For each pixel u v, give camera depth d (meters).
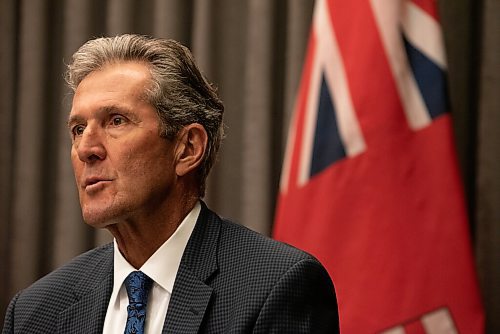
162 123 1.79
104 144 1.76
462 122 3.81
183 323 1.74
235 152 4.06
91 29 4.25
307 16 3.94
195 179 1.91
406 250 3.10
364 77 3.21
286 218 3.27
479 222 3.67
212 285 1.79
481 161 3.67
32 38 4.21
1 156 4.26
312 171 3.25
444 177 3.13
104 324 1.87
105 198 1.74
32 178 4.20
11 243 4.23
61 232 4.18
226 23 4.09
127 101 1.76
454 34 3.83
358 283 3.11
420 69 3.23
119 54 1.82
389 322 3.07
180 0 4.14
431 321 3.06
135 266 1.88
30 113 4.20
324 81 3.28
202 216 1.92
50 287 2.01
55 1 4.32
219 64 4.09
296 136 3.33
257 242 1.87
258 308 1.71
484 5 3.71
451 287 3.08
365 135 3.18
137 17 4.23
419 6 3.28
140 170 1.76
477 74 3.79
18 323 1.97
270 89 3.96
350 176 3.18
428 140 3.16
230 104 4.07
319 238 3.18
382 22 3.23
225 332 1.72
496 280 3.63
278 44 4.08
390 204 3.12
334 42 3.28
